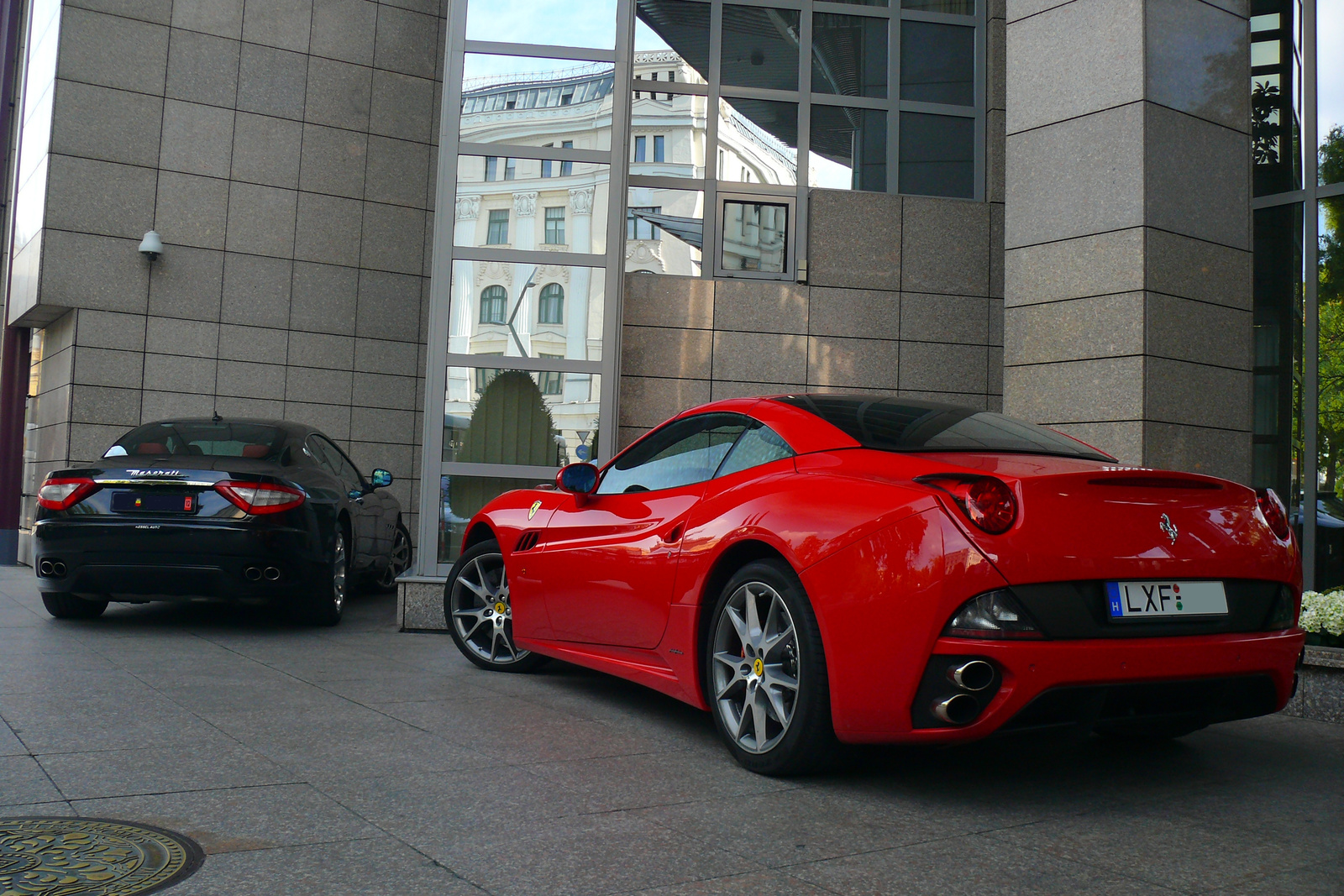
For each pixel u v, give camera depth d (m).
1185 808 3.14
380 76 12.55
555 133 7.94
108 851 2.50
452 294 7.71
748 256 9.73
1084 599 2.96
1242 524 3.30
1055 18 7.05
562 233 7.86
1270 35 7.50
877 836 2.80
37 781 3.07
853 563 3.13
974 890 2.42
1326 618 4.76
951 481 3.03
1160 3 6.66
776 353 9.59
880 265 9.76
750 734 3.55
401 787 3.14
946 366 9.77
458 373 7.67
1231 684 3.20
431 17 12.86
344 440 12.20
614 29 8.04
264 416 11.80
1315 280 7.11
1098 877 2.53
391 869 2.44
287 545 6.37
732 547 3.63
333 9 12.34
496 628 5.39
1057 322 6.89
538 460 7.70
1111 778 3.49
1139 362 6.42
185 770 3.24
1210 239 6.79
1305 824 2.99
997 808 3.12
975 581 2.88
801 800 3.14
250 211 11.84
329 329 12.16
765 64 9.92
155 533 6.17
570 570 4.61
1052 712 2.97
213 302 11.62
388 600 8.98
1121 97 6.65
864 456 3.43
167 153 11.48
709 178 9.75
